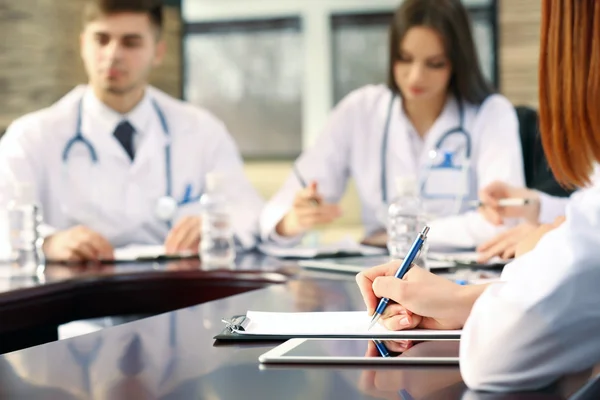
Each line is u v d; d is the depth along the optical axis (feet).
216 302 3.51
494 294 2.07
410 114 7.16
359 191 7.30
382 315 2.72
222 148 7.31
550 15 2.29
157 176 6.95
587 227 2.06
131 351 2.48
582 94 2.23
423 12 6.44
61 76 10.90
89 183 6.82
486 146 6.84
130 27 6.64
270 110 15.11
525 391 1.95
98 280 4.65
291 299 3.58
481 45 13.35
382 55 14.53
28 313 4.11
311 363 2.27
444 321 2.62
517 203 5.29
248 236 6.36
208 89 15.17
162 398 1.91
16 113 10.84
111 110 6.94
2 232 5.35
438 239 5.91
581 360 1.96
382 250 5.65
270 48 14.90
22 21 10.83
